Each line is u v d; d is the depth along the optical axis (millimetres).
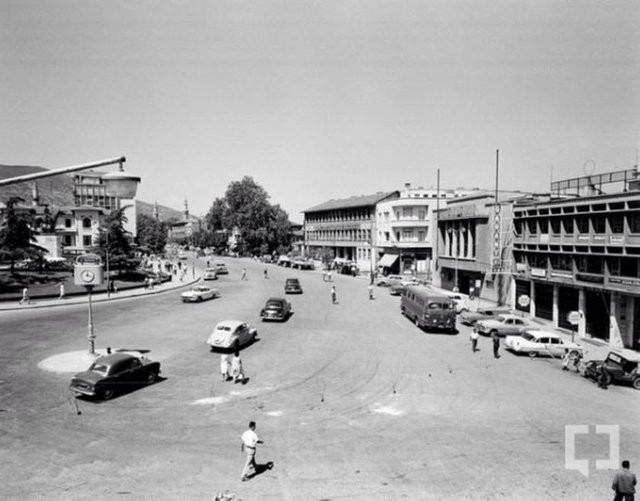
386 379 21359
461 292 52344
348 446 14266
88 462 12719
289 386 19938
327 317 37625
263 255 115062
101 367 17922
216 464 12859
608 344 30672
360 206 81688
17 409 16344
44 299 42406
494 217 42938
